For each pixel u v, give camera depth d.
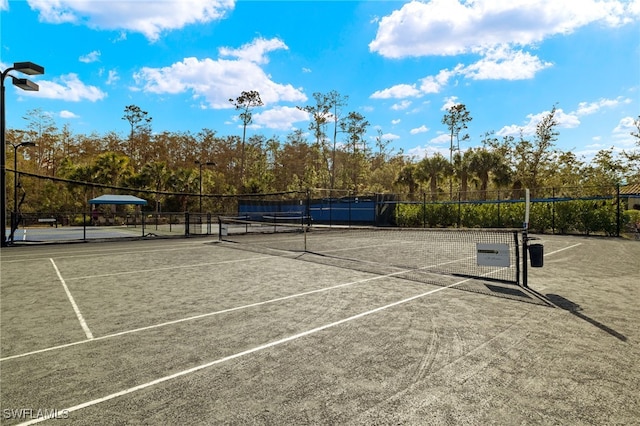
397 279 9.42
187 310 6.60
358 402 3.40
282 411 3.26
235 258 13.72
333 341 5.00
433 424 3.05
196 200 47.19
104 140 73.56
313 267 11.47
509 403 3.39
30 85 16.50
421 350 4.66
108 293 7.99
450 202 30.33
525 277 8.47
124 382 3.85
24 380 3.90
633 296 7.46
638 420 3.12
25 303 7.15
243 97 65.50
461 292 7.92
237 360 4.39
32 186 48.84
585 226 23.20
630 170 41.94
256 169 71.00
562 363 4.25
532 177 48.31
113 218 39.62
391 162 78.56
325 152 69.94
